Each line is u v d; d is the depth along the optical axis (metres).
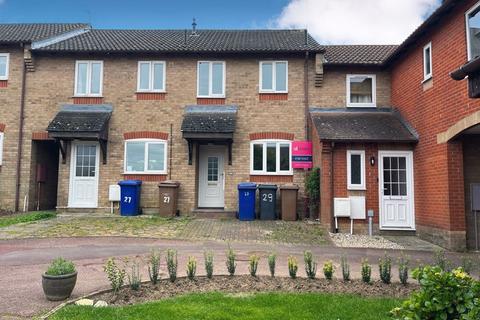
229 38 17.94
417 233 12.52
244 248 9.92
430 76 11.79
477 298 3.62
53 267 5.70
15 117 15.81
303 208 15.05
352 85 15.98
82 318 4.73
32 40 15.52
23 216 14.04
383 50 17.38
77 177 15.56
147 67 16.03
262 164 15.48
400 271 6.45
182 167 15.49
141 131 15.70
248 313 5.00
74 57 16.00
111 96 15.87
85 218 14.16
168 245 10.12
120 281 5.81
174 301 5.41
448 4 10.06
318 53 15.54
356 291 6.07
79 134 14.41
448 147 10.72
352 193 12.92
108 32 19.03
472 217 10.70
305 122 15.62
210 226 13.00
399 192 12.96
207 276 6.71
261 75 15.91
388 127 13.67
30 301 5.56
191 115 15.38
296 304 5.34
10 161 15.67
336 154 13.04
